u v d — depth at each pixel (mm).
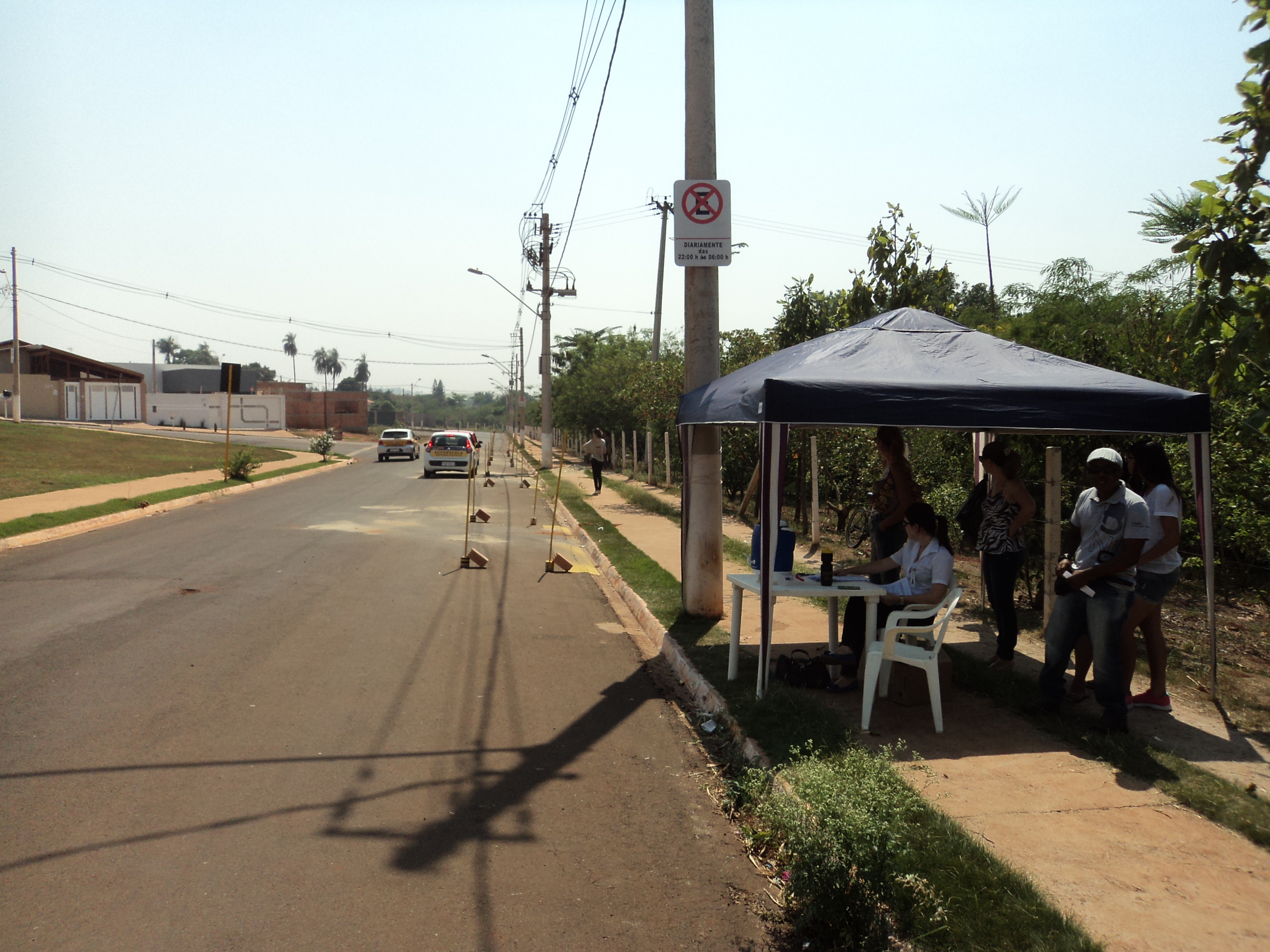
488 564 12258
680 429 8758
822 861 3350
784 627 8305
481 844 4078
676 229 8320
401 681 6586
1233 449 8305
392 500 21266
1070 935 3174
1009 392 5734
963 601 9641
